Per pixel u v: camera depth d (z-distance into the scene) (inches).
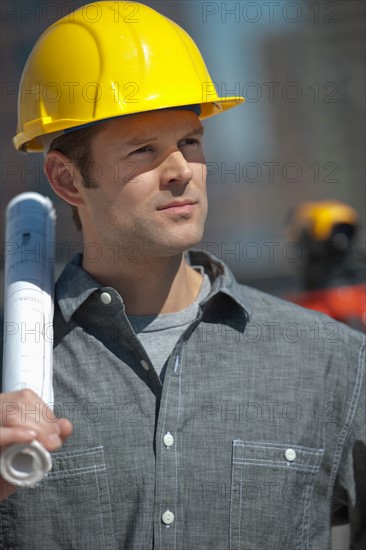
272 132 637.3
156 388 142.3
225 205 633.6
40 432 111.7
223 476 139.3
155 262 145.6
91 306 145.7
